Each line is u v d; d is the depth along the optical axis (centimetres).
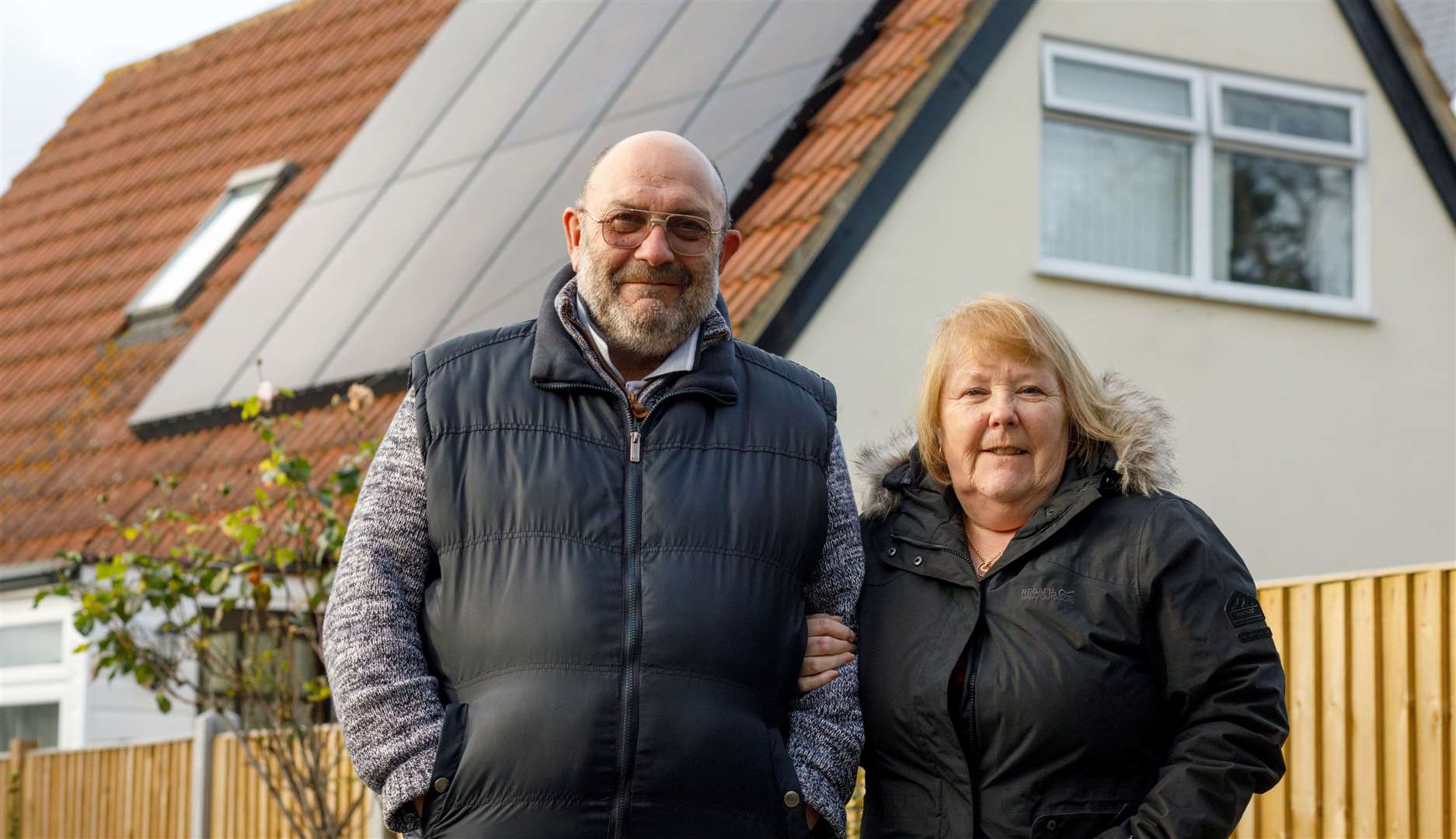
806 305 884
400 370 912
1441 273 1062
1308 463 1012
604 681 355
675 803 353
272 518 919
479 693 362
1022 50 977
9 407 1254
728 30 1048
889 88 947
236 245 1277
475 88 1179
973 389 377
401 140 1191
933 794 367
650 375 386
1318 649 577
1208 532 363
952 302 932
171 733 1059
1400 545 1025
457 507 371
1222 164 1031
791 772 364
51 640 1057
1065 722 353
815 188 912
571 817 350
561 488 368
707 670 359
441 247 1005
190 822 882
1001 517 380
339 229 1133
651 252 379
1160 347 991
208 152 1471
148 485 1059
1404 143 1066
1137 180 1010
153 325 1256
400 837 757
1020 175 966
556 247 908
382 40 1477
